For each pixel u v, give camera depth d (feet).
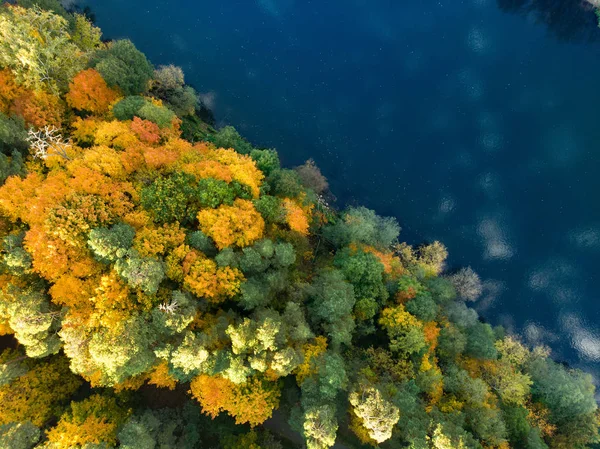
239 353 141.90
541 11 300.40
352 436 180.14
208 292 150.20
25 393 146.82
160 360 150.20
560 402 214.90
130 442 132.36
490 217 270.05
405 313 186.70
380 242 234.99
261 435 168.04
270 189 202.28
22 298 138.41
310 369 155.33
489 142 281.13
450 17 297.74
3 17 169.37
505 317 260.83
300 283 178.29
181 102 236.84
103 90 191.31
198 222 177.58
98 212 152.15
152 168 175.52
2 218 155.74
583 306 262.88
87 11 255.70
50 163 166.40
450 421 163.63
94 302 146.10
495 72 294.66
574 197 275.39
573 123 283.59
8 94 173.78
